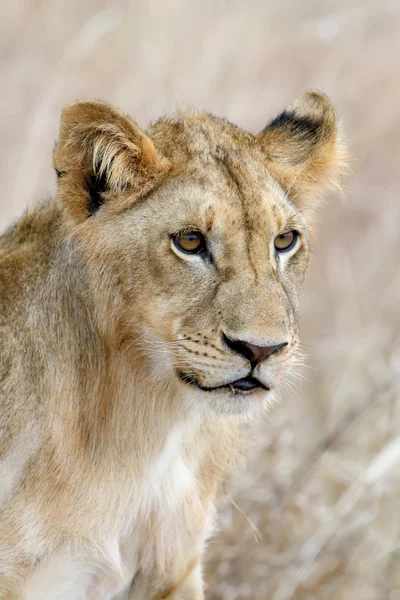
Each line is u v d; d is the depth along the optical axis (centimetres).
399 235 1591
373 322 1348
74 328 789
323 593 1051
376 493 1081
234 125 849
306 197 858
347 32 1847
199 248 750
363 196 1731
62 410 785
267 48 1842
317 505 1078
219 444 859
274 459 1108
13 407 780
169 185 760
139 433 802
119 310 771
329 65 1783
